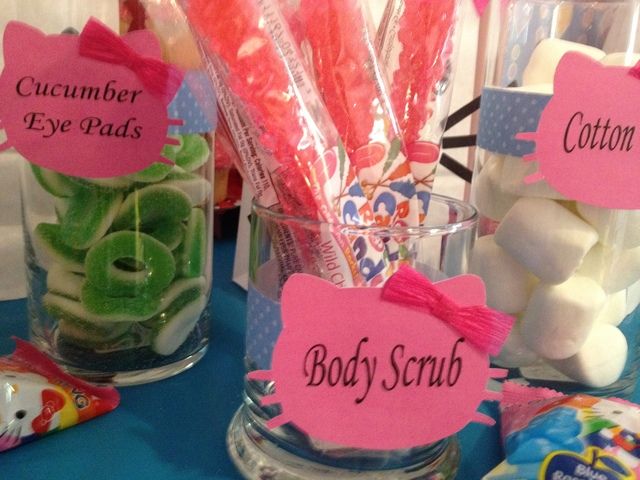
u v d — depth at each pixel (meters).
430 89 0.29
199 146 0.35
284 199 0.25
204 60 0.25
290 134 0.24
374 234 0.24
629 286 0.34
